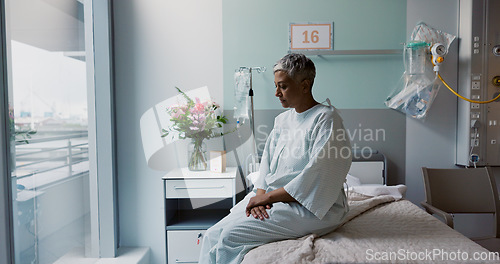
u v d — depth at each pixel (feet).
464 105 8.21
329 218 4.84
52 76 6.51
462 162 8.30
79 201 7.51
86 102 7.90
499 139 8.17
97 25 8.12
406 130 8.53
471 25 8.02
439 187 6.75
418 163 8.56
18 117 5.54
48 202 6.40
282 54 8.46
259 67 8.32
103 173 8.20
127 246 8.74
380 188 6.88
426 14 8.36
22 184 5.67
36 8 6.01
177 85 8.53
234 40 8.46
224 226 4.89
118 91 8.54
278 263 3.90
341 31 8.42
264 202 4.90
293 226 4.73
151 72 8.52
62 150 6.86
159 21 8.47
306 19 8.42
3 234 5.17
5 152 5.15
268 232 4.67
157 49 8.50
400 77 8.43
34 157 5.97
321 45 8.44
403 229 5.02
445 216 5.74
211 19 8.46
